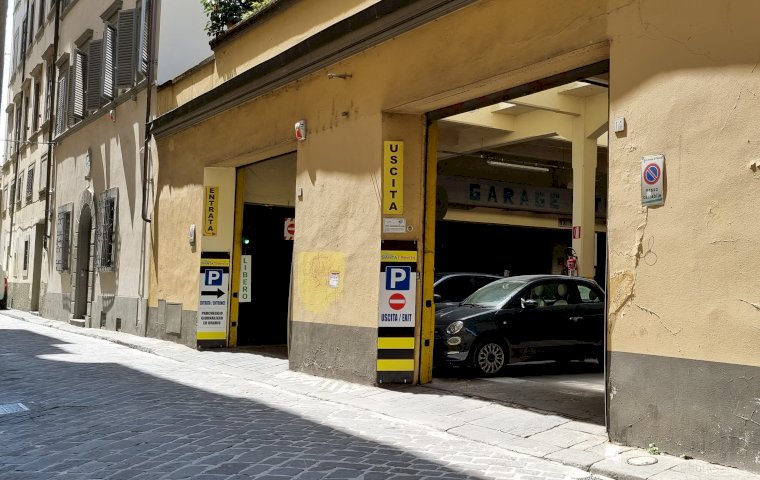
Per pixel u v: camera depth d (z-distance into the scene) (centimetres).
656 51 664
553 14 772
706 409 602
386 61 1019
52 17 2950
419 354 1007
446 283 1443
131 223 1941
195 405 870
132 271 1908
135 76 1962
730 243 596
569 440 696
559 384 1023
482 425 770
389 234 1001
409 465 609
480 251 2238
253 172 1622
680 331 626
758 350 571
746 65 596
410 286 1002
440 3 903
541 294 1172
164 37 1828
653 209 656
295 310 1188
